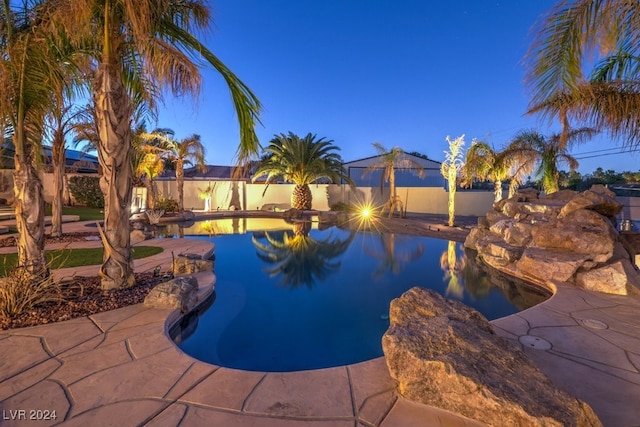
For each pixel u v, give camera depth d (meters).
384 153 17.91
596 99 4.84
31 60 4.12
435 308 3.03
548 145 11.21
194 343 3.89
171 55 4.33
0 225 11.45
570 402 2.01
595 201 6.35
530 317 4.02
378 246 10.30
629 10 3.37
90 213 16.59
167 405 2.32
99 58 4.70
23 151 4.40
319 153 20.19
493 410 2.04
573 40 4.02
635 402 2.37
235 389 2.53
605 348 3.21
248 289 5.98
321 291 5.88
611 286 5.01
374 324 4.48
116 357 2.98
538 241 6.50
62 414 2.20
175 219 16.66
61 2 3.79
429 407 2.29
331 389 2.54
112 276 4.66
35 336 3.36
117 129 4.39
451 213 14.15
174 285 4.45
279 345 3.85
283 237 12.14
